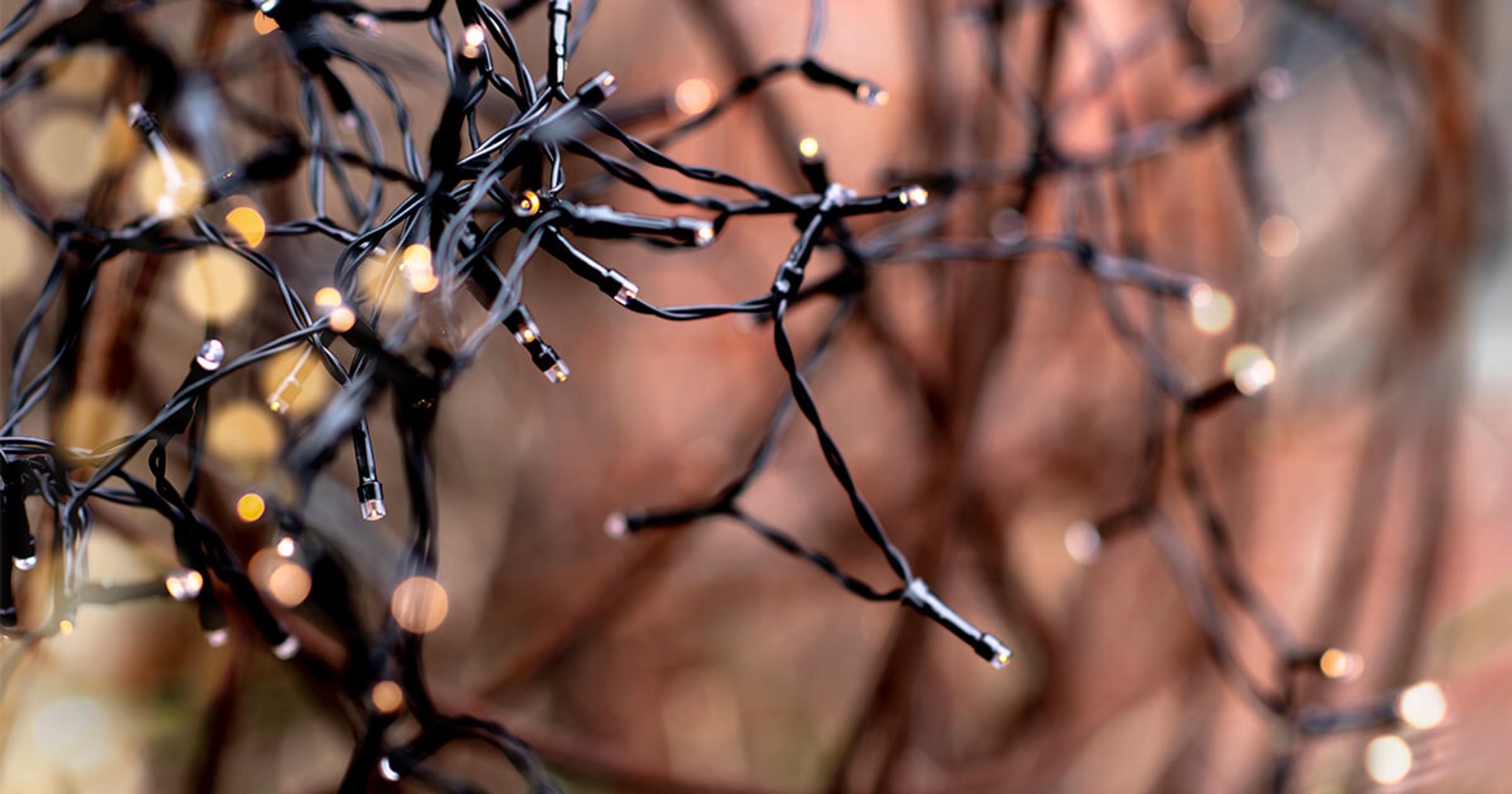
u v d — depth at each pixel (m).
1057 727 1.06
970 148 0.90
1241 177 0.95
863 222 0.90
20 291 0.69
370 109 0.87
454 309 0.51
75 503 0.53
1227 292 1.04
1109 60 0.81
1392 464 1.13
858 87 0.59
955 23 0.95
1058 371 1.28
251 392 0.68
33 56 0.61
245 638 0.66
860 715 0.84
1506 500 1.68
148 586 0.56
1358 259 1.28
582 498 1.25
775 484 1.30
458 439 1.12
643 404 1.36
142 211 0.64
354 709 0.73
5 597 0.54
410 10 0.55
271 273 0.54
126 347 0.64
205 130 0.61
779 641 1.36
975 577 1.13
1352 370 1.32
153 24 0.64
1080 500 1.25
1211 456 1.09
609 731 1.17
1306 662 0.72
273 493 0.60
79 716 0.84
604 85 0.52
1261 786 1.04
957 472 0.88
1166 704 1.20
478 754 0.82
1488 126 1.14
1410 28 1.05
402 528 1.01
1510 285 2.25
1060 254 0.88
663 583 1.17
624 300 0.52
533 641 1.02
